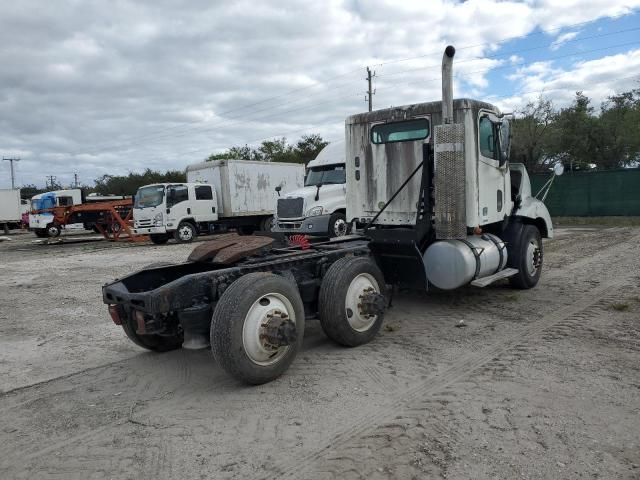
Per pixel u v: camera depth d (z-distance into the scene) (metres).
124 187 61.25
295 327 4.58
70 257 16.36
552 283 8.38
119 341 6.16
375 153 7.07
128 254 16.38
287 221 13.09
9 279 11.77
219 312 4.29
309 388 4.41
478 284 6.40
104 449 3.54
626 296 7.22
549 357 4.87
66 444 3.65
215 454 3.40
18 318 7.58
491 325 6.08
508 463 3.12
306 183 14.18
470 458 3.20
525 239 7.72
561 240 14.80
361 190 7.28
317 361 5.07
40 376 5.06
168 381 4.77
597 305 6.79
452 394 4.14
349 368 4.84
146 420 3.97
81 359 5.54
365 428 3.65
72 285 10.45
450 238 5.97
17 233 35.62
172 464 3.30
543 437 3.40
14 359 5.62
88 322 7.18
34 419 4.08
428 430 3.58
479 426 3.59
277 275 4.76
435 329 6.02
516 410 3.80
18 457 3.50
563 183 21.83
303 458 3.29
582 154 31.50
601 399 3.92
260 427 3.74
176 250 17.00
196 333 4.56
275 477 3.10
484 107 6.65
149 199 19.28
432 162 6.34
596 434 3.41
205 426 3.81
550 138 30.81
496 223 7.49
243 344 4.29
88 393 4.57
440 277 6.26
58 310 8.03
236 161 20.72
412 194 6.73
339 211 13.11
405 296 7.73
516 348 5.19
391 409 3.94
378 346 5.46
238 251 4.98
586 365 4.62
